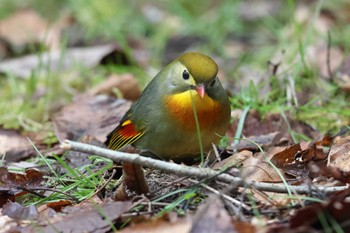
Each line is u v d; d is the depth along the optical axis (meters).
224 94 9.00
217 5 19.31
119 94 13.02
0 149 10.78
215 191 7.49
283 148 9.15
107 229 7.20
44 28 17.59
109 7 18.38
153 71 14.90
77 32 17.42
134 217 7.30
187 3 19.30
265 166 8.37
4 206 7.95
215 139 9.01
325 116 11.42
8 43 16.91
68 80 14.32
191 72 8.74
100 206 7.55
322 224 6.83
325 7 17.14
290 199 7.42
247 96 11.55
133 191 7.92
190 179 7.82
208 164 9.09
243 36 17.42
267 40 17.03
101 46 16.45
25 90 14.07
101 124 11.47
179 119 8.74
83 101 12.09
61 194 8.38
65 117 11.68
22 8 18.88
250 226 6.70
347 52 14.08
